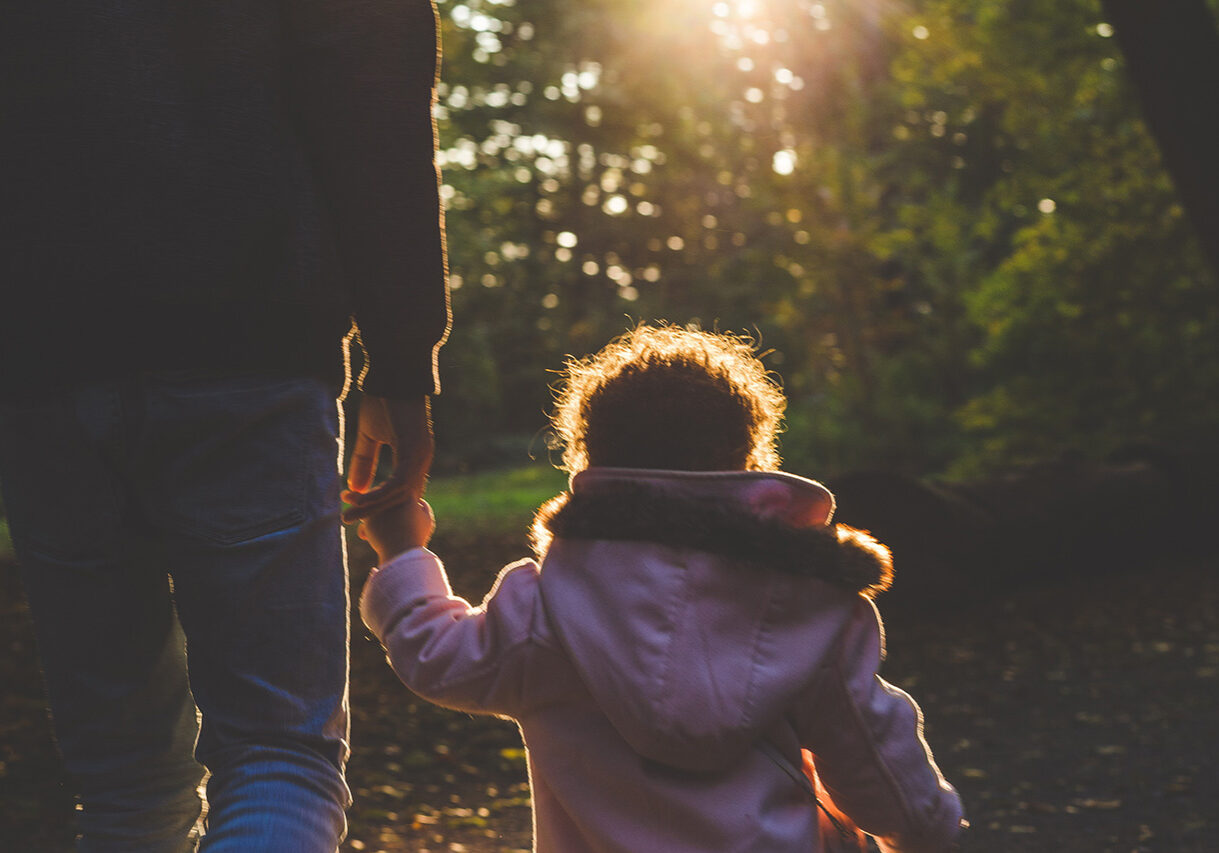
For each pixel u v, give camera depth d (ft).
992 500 32.81
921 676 23.91
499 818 14.94
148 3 5.80
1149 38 35.70
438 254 6.24
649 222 126.21
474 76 102.42
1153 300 50.60
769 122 82.17
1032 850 13.23
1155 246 50.24
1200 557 38.93
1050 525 33.53
